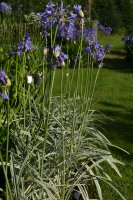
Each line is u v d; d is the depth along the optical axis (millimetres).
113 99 5418
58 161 2049
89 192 2438
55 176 1923
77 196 2080
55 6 1562
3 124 2057
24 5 11102
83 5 11711
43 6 11242
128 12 25188
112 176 2701
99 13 22750
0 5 8945
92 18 18391
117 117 4426
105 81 6961
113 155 3135
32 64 4117
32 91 2955
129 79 7262
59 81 6594
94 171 2766
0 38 6430
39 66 4602
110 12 22578
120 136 3672
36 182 1620
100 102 5199
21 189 1655
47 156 1991
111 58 11180
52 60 1622
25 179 1819
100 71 8312
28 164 1824
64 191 1790
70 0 10992
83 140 2566
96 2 22875
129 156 3119
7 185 1364
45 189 1523
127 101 5305
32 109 2918
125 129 3932
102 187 2506
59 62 1503
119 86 6484
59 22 1620
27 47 1897
